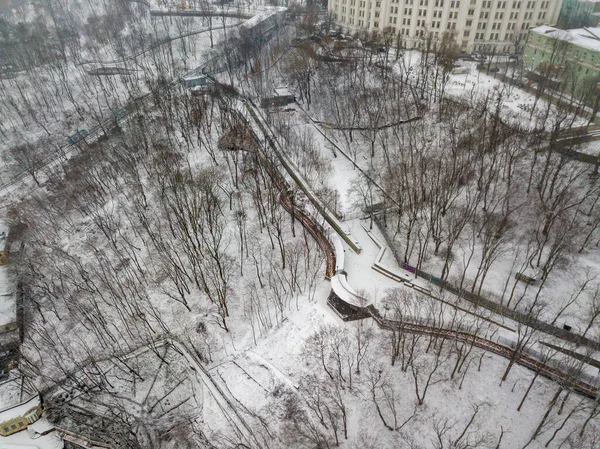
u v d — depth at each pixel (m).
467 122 124.25
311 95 158.62
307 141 133.88
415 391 71.75
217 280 90.19
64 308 101.00
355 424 69.81
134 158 132.75
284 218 109.81
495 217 96.12
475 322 77.94
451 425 67.00
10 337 95.19
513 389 69.31
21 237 115.75
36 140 166.25
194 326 90.38
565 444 62.38
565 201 89.19
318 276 94.00
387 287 88.88
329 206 108.88
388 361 75.75
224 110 145.25
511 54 175.12
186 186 116.88
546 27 157.25
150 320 93.25
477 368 72.56
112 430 77.69
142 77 195.75
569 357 69.12
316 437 67.31
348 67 164.00
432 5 177.75
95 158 140.38
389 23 193.25
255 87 169.25
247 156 127.19
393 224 103.44
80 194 126.31
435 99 139.75
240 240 104.69
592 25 170.38
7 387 85.00
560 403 66.50
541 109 129.12
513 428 65.62
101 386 83.06
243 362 83.12
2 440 79.06
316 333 81.50
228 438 72.19
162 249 103.69
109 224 114.88
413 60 173.00
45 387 85.69
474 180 105.75
